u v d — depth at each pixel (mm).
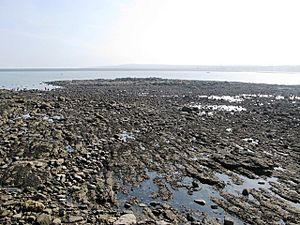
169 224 10453
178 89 63375
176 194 13195
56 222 9977
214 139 22156
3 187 12336
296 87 74062
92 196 12359
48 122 22375
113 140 20188
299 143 22000
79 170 14742
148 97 46156
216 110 36594
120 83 75625
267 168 16516
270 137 23719
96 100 36562
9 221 9883
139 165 16312
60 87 61125
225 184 14477
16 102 28188
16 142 17188
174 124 26641
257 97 53188
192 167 16344
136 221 10453
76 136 19672
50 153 16125
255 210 12055
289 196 13430
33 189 12320
